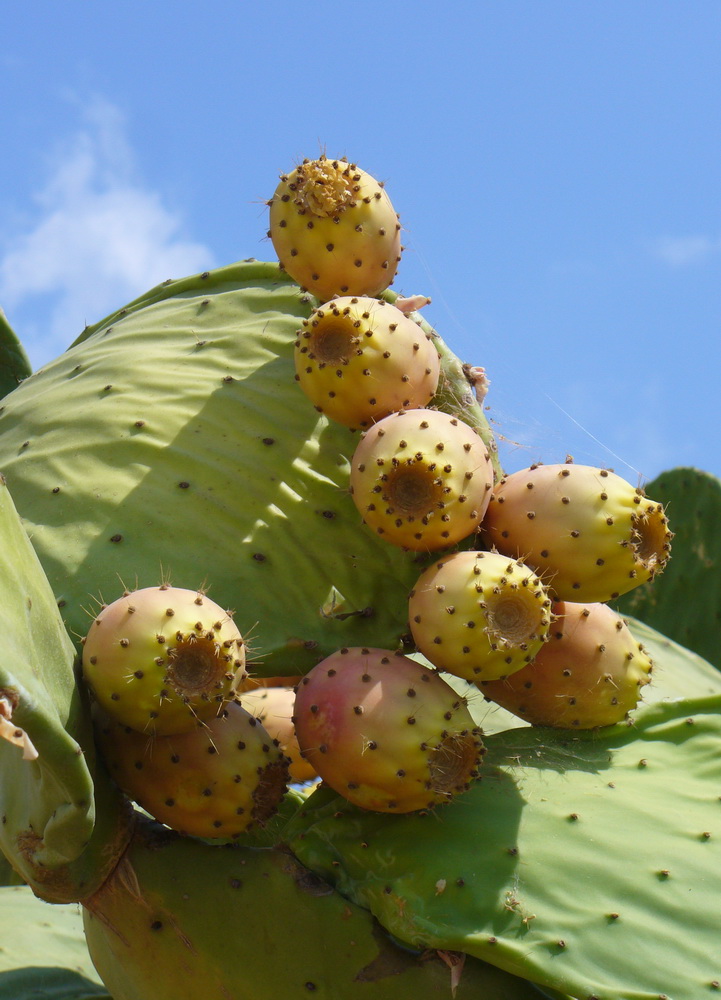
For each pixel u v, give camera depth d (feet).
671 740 3.20
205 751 2.89
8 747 2.89
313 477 3.19
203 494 3.17
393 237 3.25
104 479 3.19
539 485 3.01
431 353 3.10
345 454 3.23
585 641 3.11
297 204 3.20
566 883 2.92
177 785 2.89
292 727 3.37
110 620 2.81
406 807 2.93
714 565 4.62
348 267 3.22
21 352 3.94
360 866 2.97
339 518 3.16
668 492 4.75
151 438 3.23
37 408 3.36
